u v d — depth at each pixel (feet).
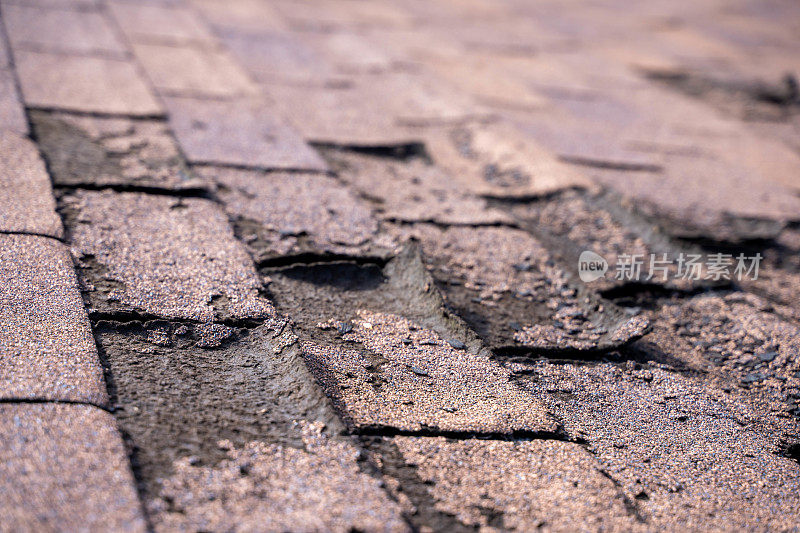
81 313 7.49
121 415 6.34
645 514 6.26
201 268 8.96
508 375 8.00
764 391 8.55
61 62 15.58
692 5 37.24
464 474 6.39
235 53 19.07
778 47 29.91
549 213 12.87
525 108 18.24
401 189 12.80
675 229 12.76
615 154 15.94
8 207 9.24
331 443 6.38
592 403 7.82
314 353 7.73
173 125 13.47
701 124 19.43
